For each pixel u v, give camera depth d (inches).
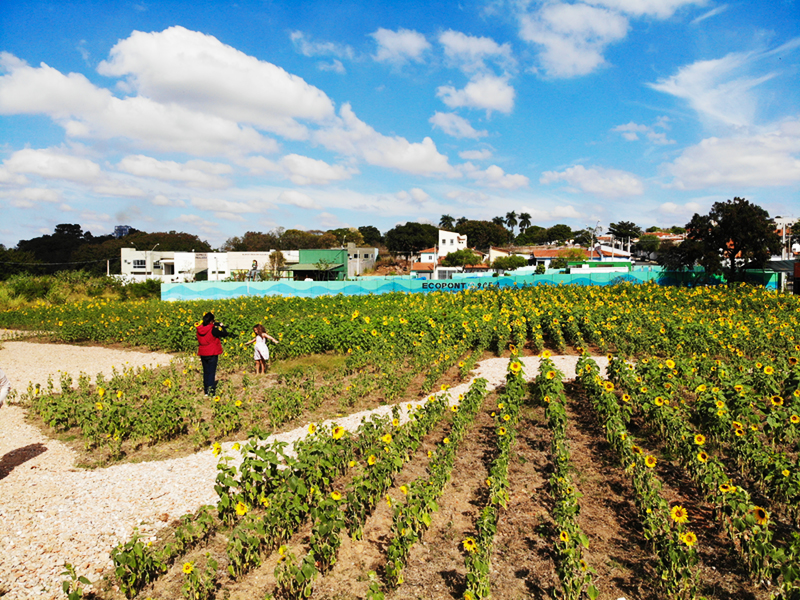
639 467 243.6
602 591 188.5
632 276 1665.8
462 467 292.2
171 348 723.4
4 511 240.7
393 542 196.7
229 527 226.7
